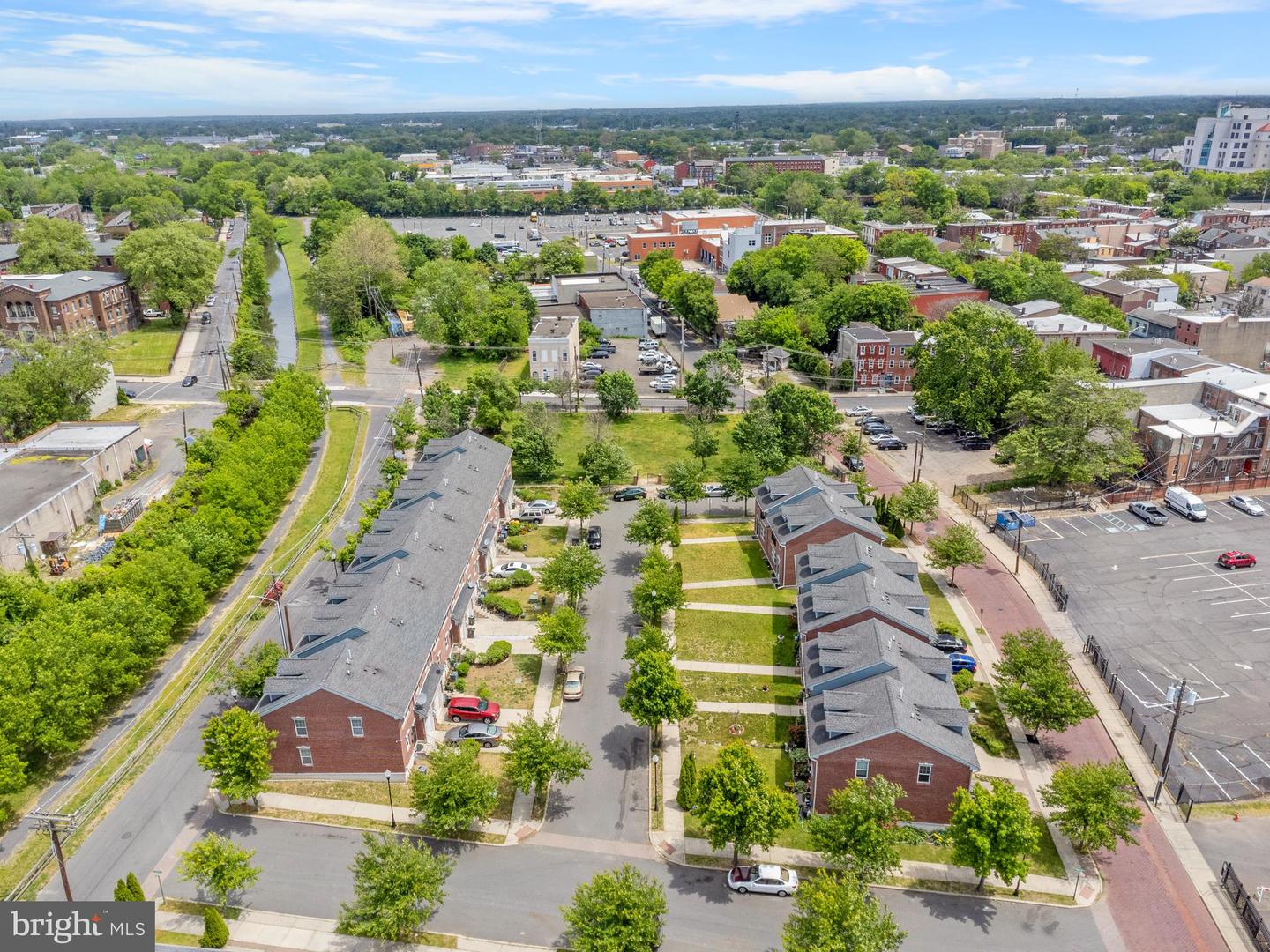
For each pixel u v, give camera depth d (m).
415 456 120.06
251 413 130.00
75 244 194.38
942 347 129.50
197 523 85.75
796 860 56.75
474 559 85.88
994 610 85.56
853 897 46.31
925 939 50.75
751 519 104.81
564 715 70.50
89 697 63.78
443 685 71.50
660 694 63.66
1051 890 54.38
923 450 128.25
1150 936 51.31
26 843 57.00
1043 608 85.69
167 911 52.50
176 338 173.50
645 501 104.44
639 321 187.00
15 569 87.62
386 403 143.25
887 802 52.62
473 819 58.34
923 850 57.59
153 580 74.69
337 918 52.09
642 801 61.78
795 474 98.06
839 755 57.88
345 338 177.38
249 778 58.31
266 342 153.12
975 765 56.81
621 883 48.44
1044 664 67.00
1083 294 184.25
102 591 76.31
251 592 87.25
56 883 53.72
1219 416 117.19
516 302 180.62
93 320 169.50
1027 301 183.00
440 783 56.00
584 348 168.25
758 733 68.06
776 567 89.50
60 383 119.38
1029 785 62.59
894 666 62.88
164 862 55.88
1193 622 82.56
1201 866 56.09
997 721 69.62
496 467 103.44
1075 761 65.31
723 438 131.12
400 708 61.69
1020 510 106.06
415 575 74.88
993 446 129.25
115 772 63.31
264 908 52.75
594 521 104.94
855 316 170.75
